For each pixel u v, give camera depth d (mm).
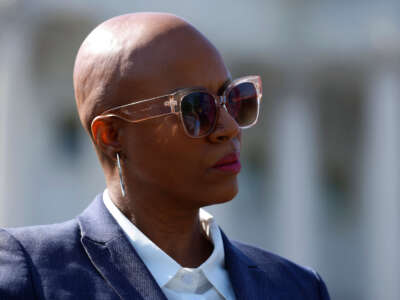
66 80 24578
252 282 3646
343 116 31766
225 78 3508
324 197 31969
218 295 3484
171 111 3367
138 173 3457
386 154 31156
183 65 3426
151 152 3400
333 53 29938
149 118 3389
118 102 3459
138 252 3373
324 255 31688
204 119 3355
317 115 31297
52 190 23875
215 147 3395
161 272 3361
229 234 29703
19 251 3229
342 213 32125
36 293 3127
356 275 31641
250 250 3896
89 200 24516
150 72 3416
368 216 31641
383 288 30812
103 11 24344
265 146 31125
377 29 29672
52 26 23906
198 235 3693
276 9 29281
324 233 31859
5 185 22891
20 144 23391
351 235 31984
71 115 24656
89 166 24547
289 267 3895
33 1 23219
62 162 24281
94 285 3207
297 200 30906
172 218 3500
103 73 3512
